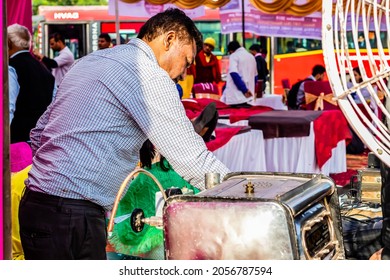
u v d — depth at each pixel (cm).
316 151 616
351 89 177
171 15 229
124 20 1278
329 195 184
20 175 312
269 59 1320
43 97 509
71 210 217
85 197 217
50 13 1294
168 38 227
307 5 980
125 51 226
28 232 225
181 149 212
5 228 183
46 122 237
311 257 162
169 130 212
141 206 278
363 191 278
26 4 634
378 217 256
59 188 218
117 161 220
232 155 520
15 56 502
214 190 172
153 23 229
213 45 1005
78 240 219
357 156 877
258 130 589
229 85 955
